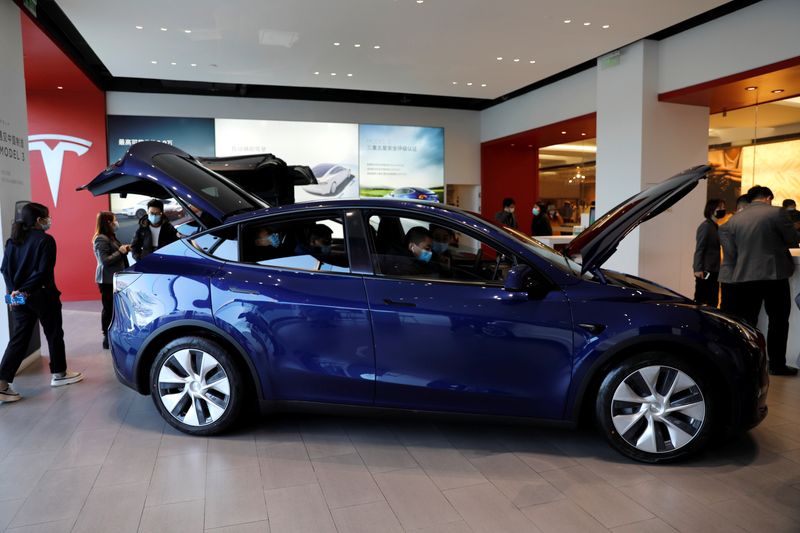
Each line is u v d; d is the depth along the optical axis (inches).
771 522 86.0
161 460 110.0
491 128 485.4
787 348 181.6
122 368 123.3
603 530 84.1
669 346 104.8
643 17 263.0
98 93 379.2
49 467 107.3
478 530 84.4
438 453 112.9
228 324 114.5
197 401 119.6
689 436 103.6
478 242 111.3
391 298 109.4
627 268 320.8
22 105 207.3
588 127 404.5
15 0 204.1
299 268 116.1
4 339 185.5
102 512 90.3
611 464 106.9
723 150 366.0
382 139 467.8
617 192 327.3
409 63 340.5
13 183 197.0
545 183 589.6
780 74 258.8
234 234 121.8
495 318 106.1
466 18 263.9
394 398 111.0
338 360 111.7
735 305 176.9
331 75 369.4
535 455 111.5
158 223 225.1
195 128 417.7
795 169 335.3
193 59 329.4
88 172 382.9
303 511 90.4
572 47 311.1
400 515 89.0
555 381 106.2
